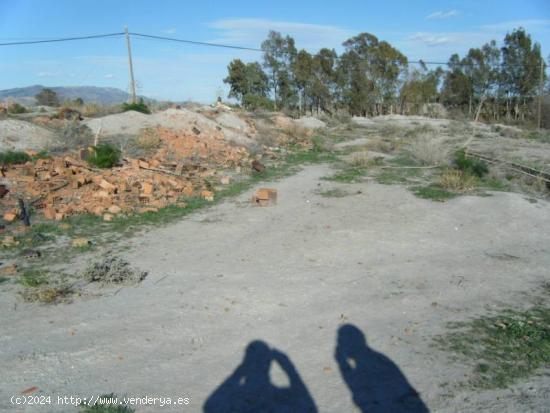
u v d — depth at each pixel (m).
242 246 10.66
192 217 12.86
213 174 17.91
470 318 7.38
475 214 13.48
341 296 8.15
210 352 6.27
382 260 9.99
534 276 9.34
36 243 10.38
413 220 12.86
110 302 7.72
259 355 6.21
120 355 6.14
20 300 7.71
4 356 6.02
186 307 7.58
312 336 6.73
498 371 5.89
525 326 7.08
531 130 41.25
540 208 14.09
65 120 23.69
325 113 54.28
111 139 21.39
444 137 34.72
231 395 5.34
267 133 30.06
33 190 13.63
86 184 14.49
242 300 7.89
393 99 63.66
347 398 5.33
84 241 10.36
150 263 9.52
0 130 18.88
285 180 18.05
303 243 10.91
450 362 6.08
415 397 5.35
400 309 7.68
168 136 22.19
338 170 20.34
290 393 5.41
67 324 6.93
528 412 5.10
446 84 64.56
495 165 20.28
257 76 57.19
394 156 24.52
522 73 55.06
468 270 9.54
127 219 12.34
